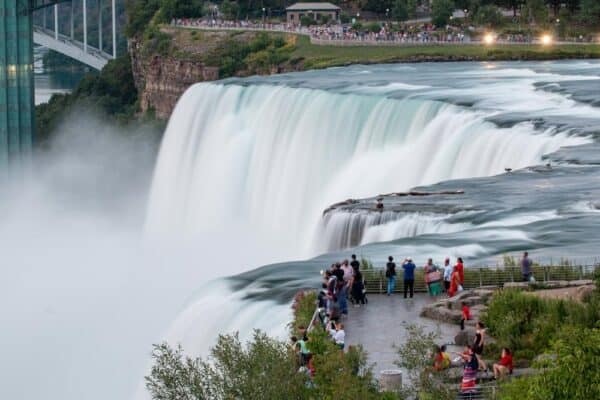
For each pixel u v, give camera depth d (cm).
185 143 12031
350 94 9762
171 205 12000
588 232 5862
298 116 10231
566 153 7519
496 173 7838
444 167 8262
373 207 6562
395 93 9781
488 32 17138
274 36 17838
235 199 10625
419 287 5347
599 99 9294
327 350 4228
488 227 6034
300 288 5322
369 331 4822
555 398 3322
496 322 4631
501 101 9300
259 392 3638
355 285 5153
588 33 17112
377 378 4259
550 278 5172
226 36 18412
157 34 19375
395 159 8888
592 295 4756
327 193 9400
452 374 4172
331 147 9675
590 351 3319
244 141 10838
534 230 5944
